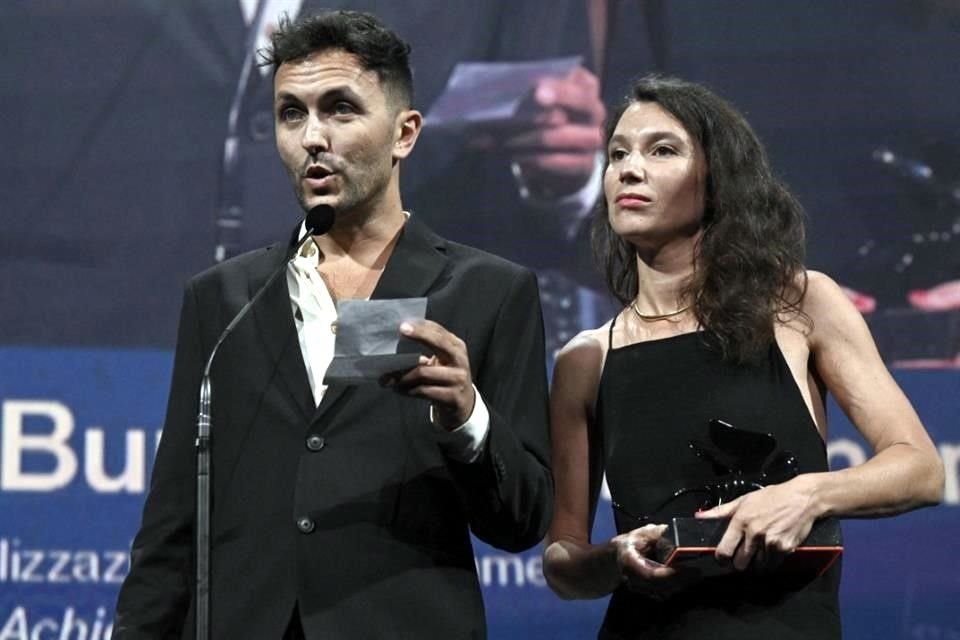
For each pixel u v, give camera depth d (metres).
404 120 6.92
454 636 6.15
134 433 12.04
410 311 5.78
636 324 7.56
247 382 6.50
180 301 12.29
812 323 7.30
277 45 6.85
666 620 6.93
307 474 6.23
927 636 12.03
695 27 12.78
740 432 6.76
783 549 6.46
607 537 11.97
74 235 12.26
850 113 12.75
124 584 6.60
